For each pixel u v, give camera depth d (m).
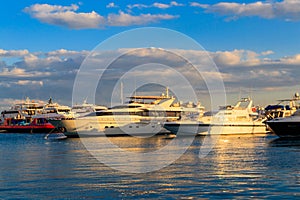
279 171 41.97
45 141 100.19
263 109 152.88
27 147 81.88
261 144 77.69
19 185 36.47
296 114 94.56
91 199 31.41
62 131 103.81
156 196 31.94
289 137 93.94
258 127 111.44
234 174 40.62
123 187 35.25
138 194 32.66
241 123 108.44
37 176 41.12
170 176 40.06
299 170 42.38
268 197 30.97
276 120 92.88
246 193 32.25
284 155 56.78
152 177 39.66
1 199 31.47
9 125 178.75
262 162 49.25
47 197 32.06
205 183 36.22
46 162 52.88
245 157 55.16
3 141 108.19
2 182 37.94
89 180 38.44
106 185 36.12
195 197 31.42
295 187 34.09
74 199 31.44
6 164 51.50
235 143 81.31
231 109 109.69
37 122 170.88
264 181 36.72
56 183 37.19
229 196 31.47
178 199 30.97
